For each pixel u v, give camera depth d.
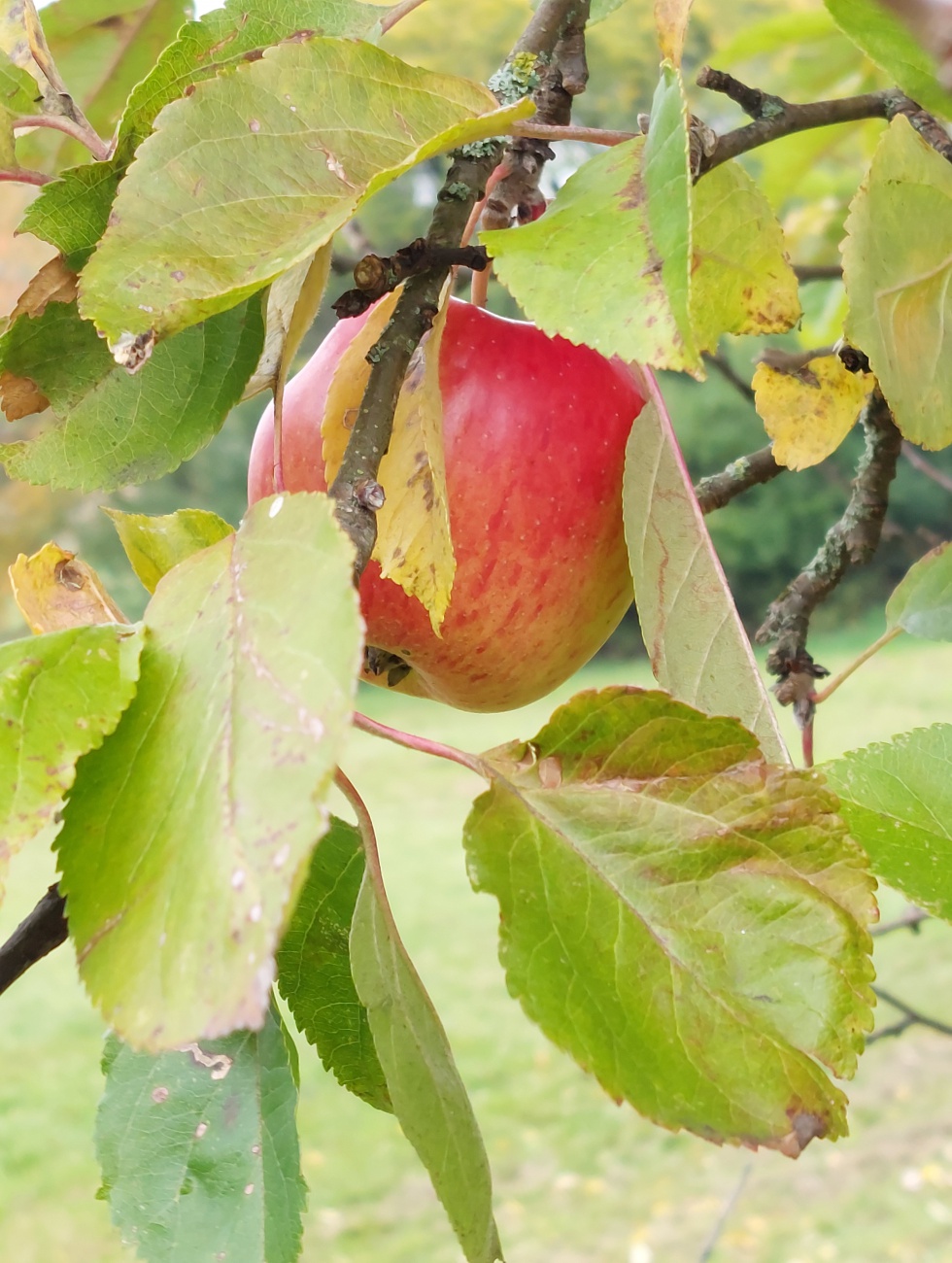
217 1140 0.33
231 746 0.23
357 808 0.31
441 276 0.31
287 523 0.25
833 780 0.35
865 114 0.39
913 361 0.35
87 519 3.22
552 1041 0.27
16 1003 2.54
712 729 0.29
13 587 0.34
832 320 0.71
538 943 0.28
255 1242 0.32
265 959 0.21
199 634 0.25
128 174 0.28
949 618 0.42
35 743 0.24
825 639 4.79
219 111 0.28
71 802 0.24
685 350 0.26
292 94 0.29
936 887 0.33
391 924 0.30
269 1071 0.33
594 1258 1.73
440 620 0.32
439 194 0.32
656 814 0.29
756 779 0.29
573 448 0.37
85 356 0.36
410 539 0.32
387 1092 0.35
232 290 0.27
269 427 0.39
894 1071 2.07
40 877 2.95
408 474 0.32
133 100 0.32
